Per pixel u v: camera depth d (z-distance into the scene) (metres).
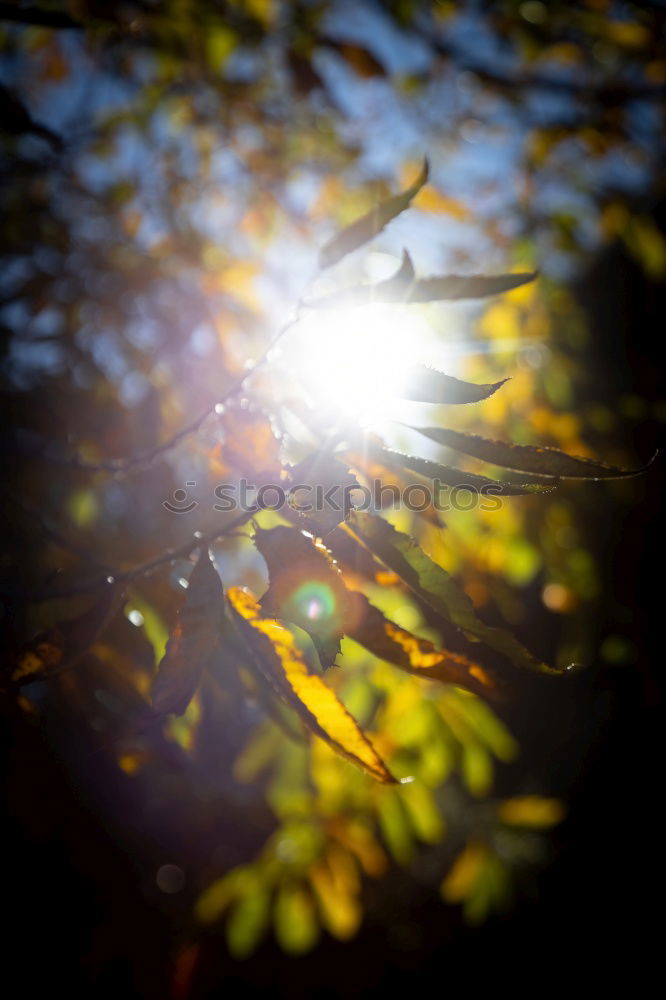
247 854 2.18
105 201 1.97
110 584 0.64
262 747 1.53
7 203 1.81
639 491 2.42
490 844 2.09
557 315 2.35
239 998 2.24
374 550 0.56
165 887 2.08
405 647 0.57
